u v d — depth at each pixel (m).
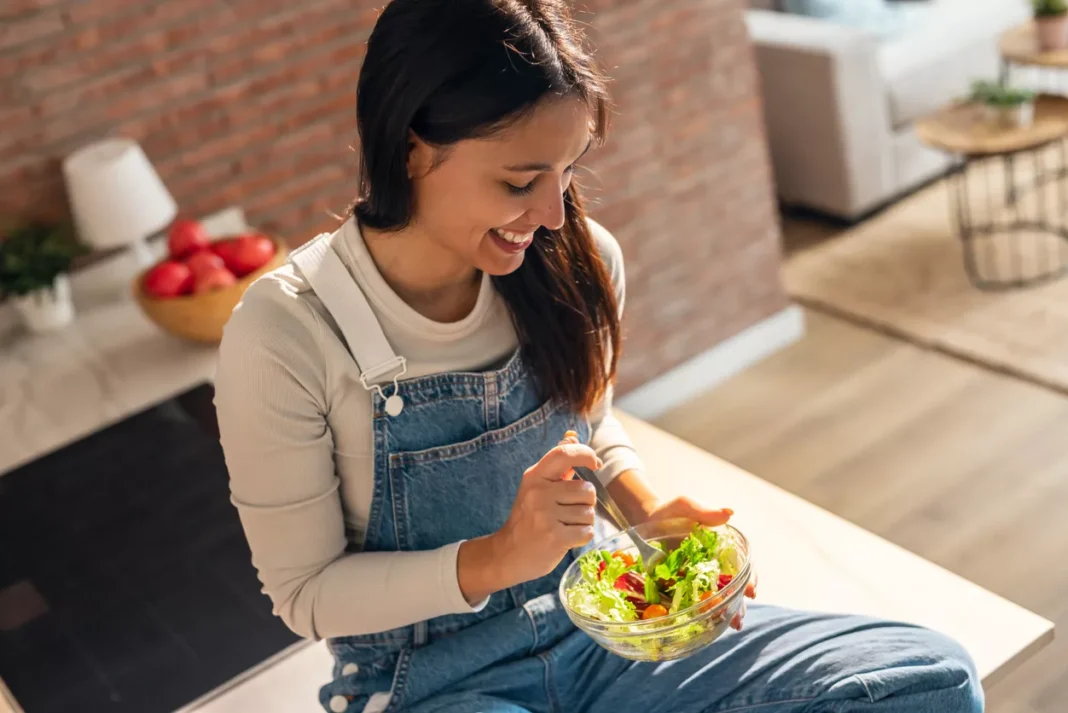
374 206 1.10
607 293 1.29
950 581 1.46
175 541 1.78
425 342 1.21
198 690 1.49
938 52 4.25
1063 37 3.89
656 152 3.27
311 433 1.14
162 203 2.41
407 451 1.21
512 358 1.25
